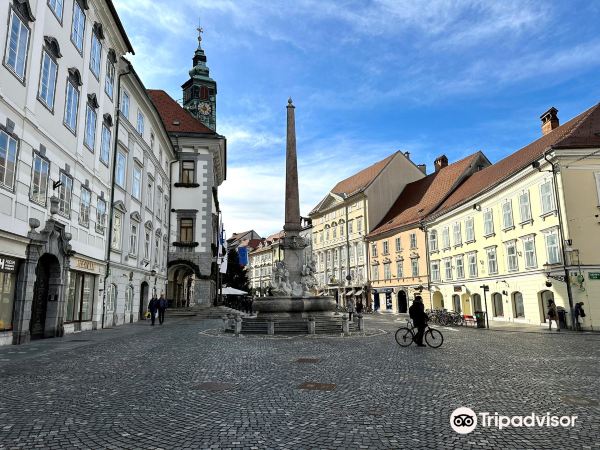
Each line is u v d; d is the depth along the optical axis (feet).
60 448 17.06
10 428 19.40
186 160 140.77
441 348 49.88
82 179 67.82
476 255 122.31
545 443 17.75
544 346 53.06
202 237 135.95
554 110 117.70
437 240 147.02
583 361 40.04
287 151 88.33
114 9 75.97
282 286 80.33
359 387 28.09
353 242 212.84
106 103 78.54
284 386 28.37
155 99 154.30
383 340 57.98
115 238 83.92
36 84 52.95
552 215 89.86
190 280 168.35
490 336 68.44
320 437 18.39
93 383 29.09
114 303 84.12
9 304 49.06
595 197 86.33
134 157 95.14
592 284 83.30
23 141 50.11
